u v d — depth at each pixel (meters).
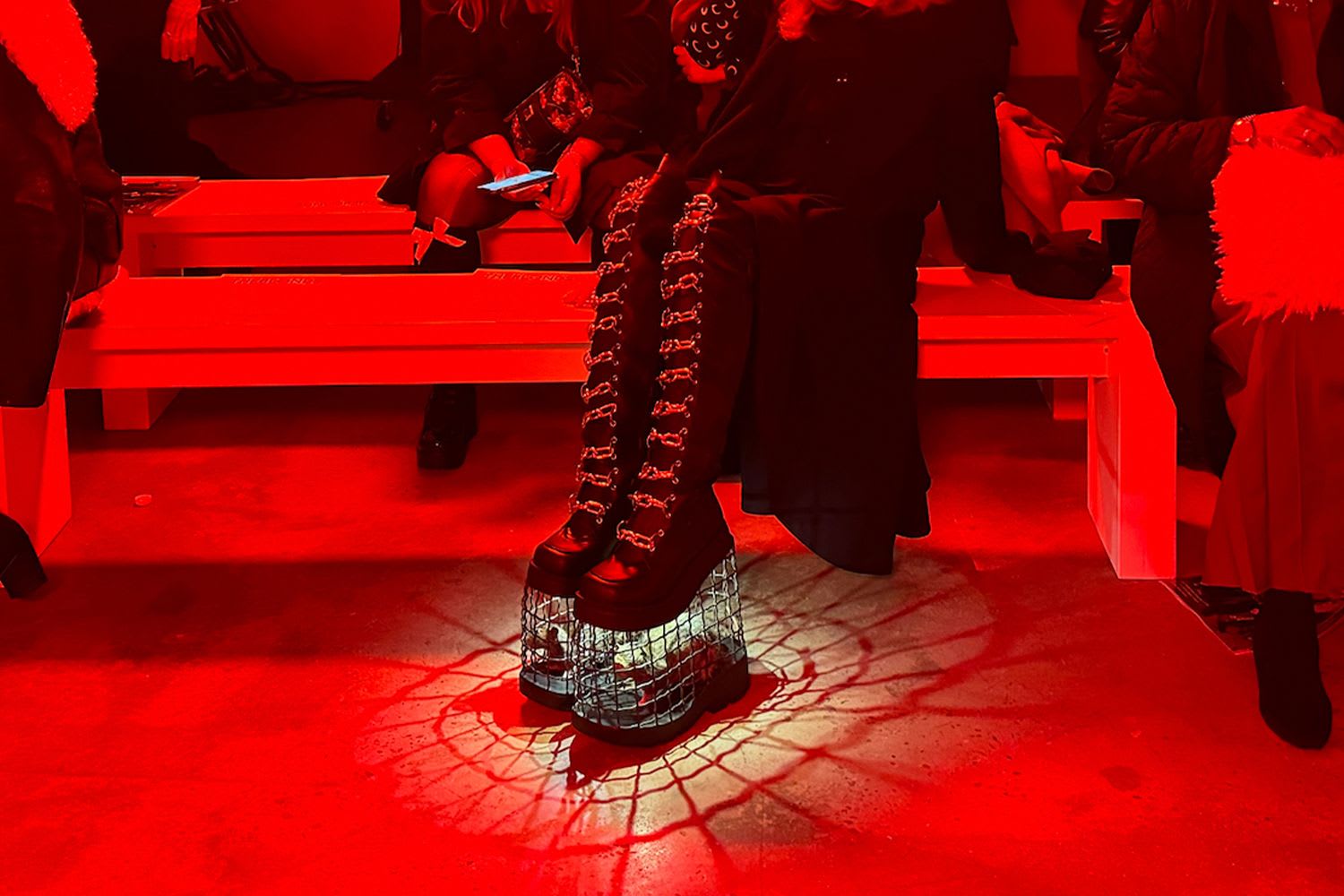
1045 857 2.31
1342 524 2.64
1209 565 2.72
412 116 6.31
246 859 2.33
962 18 2.95
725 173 2.98
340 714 2.77
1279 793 2.46
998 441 4.05
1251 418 2.68
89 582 3.29
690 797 2.49
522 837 2.39
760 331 2.84
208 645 3.02
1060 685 2.81
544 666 2.75
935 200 3.05
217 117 6.40
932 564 3.32
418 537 3.52
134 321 3.10
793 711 2.76
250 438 4.15
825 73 2.95
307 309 3.18
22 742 2.67
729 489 3.80
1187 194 2.87
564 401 4.43
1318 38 2.83
